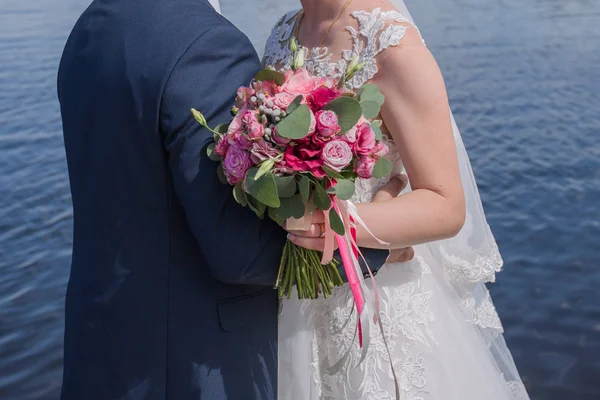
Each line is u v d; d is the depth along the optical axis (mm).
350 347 1663
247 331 1680
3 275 4891
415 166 1653
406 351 1779
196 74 1487
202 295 1627
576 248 5227
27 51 9461
